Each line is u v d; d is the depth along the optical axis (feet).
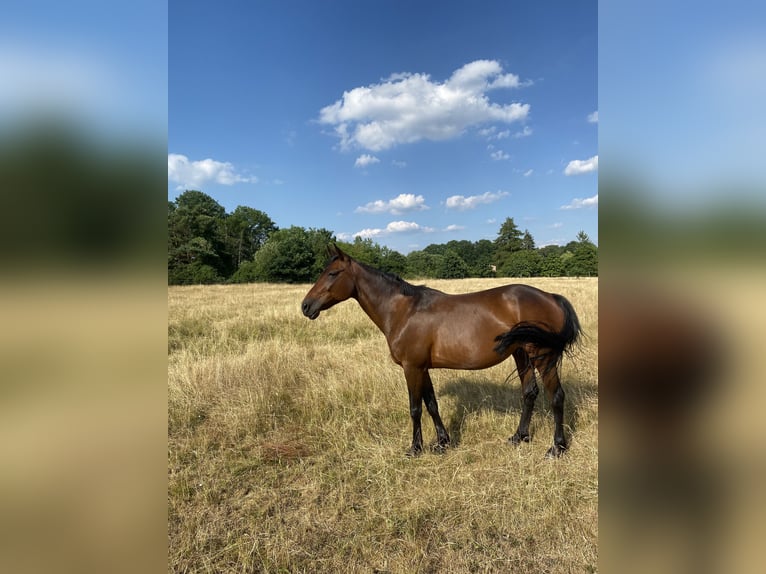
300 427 13.30
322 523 8.85
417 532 8.48
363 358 19.86
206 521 8.98
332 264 12.50
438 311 11.46
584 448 11.34
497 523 8.57
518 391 15.74
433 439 12.51
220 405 14.58
